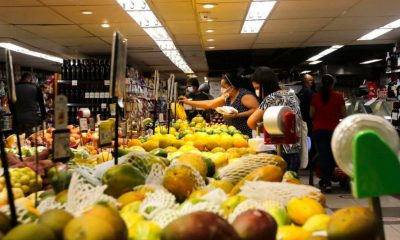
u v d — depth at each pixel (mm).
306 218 1177
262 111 3021
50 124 10336
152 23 7172
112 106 4148
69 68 8617
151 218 1124
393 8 6410
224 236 798
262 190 1324
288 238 1007
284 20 7176
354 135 875
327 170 5484
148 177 1544
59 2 5695
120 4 5852
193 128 4359
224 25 7500
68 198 1182
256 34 8477
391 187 799
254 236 906
